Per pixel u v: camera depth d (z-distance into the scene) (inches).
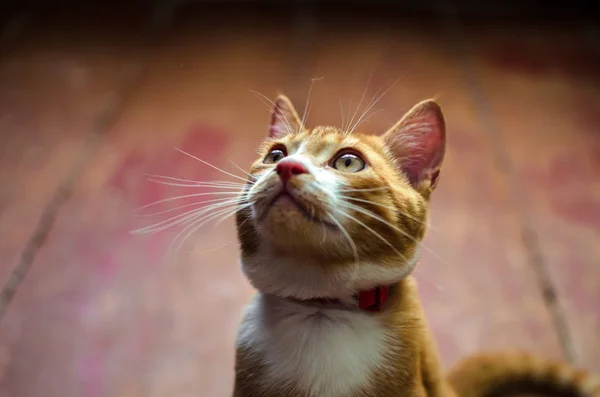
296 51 36.3
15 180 27.7
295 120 17.1
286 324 15.0
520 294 22.9
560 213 25.6
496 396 19.4
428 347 15.8
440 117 16.0
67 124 31.0
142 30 38.4
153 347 21.8
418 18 39.5
